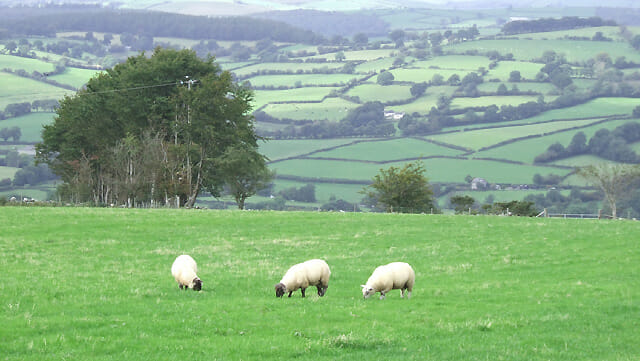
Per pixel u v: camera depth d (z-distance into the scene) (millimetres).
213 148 100875
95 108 101750
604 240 51000
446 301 30172
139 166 94312
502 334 24594
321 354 21344
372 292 29828
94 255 43625
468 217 67875
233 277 36250
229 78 98438
